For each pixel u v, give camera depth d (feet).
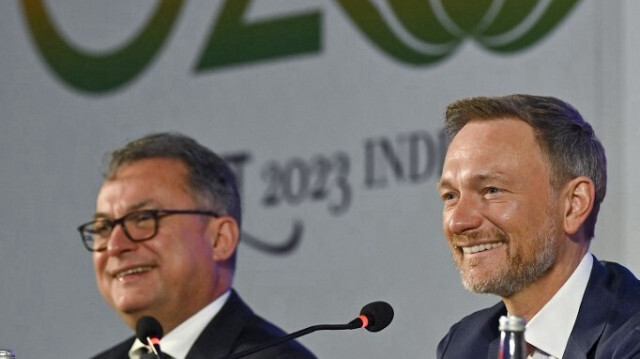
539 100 31.04
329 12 54.13
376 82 52.11
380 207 51.03
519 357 24.71
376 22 52.47
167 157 40.60
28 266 64.18
